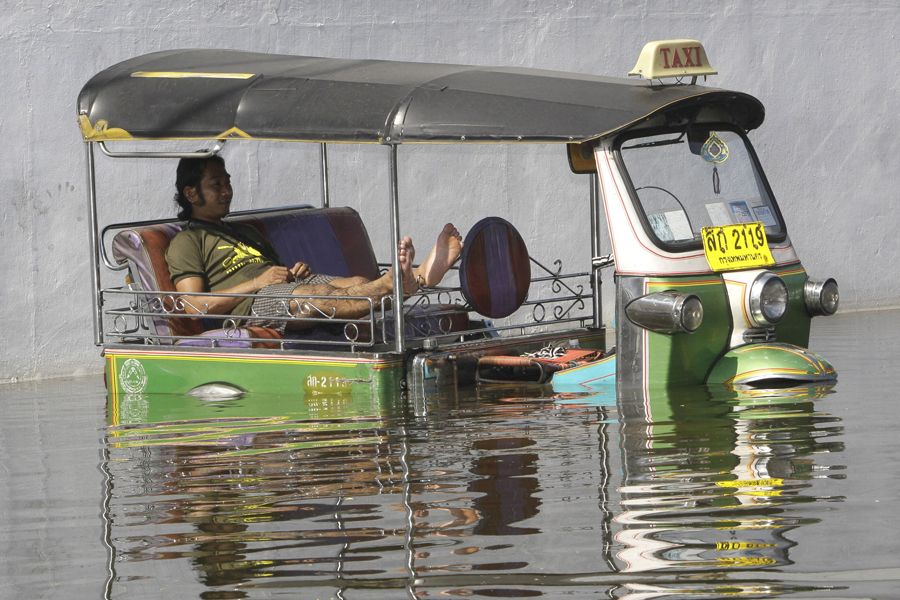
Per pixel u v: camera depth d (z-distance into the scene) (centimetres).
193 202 2600
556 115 2098
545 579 1154
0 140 2947
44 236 2995
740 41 3619
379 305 2412
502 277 2433
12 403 2530
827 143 3716
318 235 2862
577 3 3466
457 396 2186
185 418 2111
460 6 3359
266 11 3178
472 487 1484
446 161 3366
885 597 1080
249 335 2394
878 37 3756
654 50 2200
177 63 2564
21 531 1410
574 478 1503
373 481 1538
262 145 3197
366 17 3275
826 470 1488
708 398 2009
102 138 2484
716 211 2244
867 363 2383
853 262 3747
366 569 1204
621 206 2156
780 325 2234
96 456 1814
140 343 2594
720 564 1174
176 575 1220
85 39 3019
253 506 1454
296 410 2119
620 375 2153
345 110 2230
